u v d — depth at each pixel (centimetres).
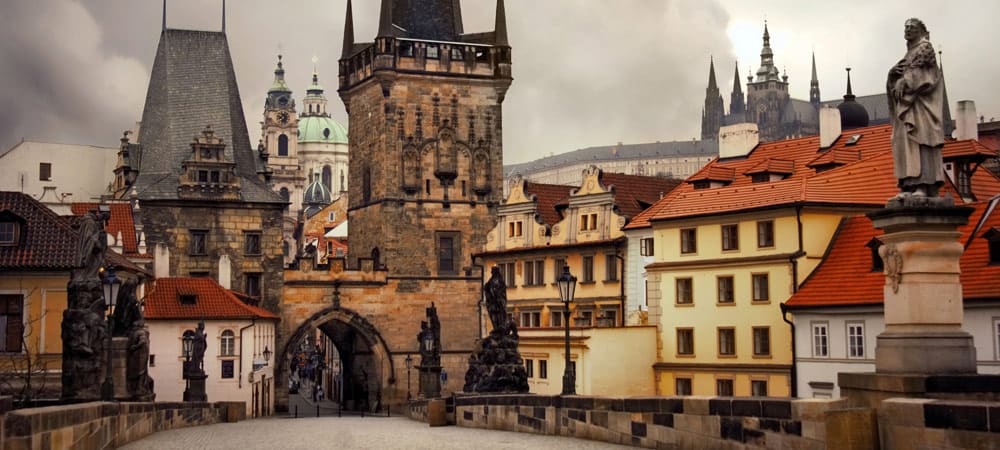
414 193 13450
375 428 4925
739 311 7662
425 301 13388
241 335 11050
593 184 10650
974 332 5966
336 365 17775
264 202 12875
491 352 5975
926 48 2597
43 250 7744
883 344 2622
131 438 4006
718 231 7862
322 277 13062
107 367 5356
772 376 7356
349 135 14338
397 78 13412
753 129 9694
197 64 13562
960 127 8350
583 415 3550
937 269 2572
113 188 15350
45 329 7675
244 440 3909
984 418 2019
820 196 7412
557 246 10900
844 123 10731
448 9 14125
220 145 12862
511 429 4266
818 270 7238
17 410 2523
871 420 2203
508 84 13775
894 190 7500
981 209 6384
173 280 11250
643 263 9800
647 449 3111
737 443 2694
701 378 7862
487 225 13662
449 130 13600
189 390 7925
